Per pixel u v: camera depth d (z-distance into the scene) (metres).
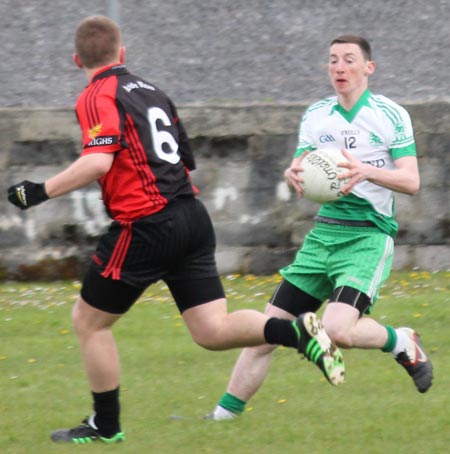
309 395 22.69
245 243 39.62
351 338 19.58
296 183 20.27
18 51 49.50
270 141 39.28
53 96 46.47
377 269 20.02
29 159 39.28
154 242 17.48
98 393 18.52
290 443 18.89
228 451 18.36
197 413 21.39
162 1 52.84
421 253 39.66
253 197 39.53
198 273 18.16
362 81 20.41
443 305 32.34
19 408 22.00
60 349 28.08
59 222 39.25
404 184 19.58
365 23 51.47
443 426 19.95
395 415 20.78
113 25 17.91
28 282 39.31
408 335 20.56
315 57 49.06
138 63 48.38
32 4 52.84
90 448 18.39
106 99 17.22
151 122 17.66
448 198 39.44
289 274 20.81
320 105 20.89
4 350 27.86
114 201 17.58
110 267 17.59
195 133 39.31
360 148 20.34
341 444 18.78
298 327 17.16
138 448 18.44
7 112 39.09
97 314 17.91
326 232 20.44
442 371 24.69
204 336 18.16
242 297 35.38
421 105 39.09
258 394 22.78
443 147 39.22
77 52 17.88
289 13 52.12
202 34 50.47
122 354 27.11
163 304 34.19
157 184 17.53
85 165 16.84
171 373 25.17
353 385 23.56
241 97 46.34
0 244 39.31
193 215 17.97
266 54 49.25
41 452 18.27
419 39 50.31
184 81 47.34
